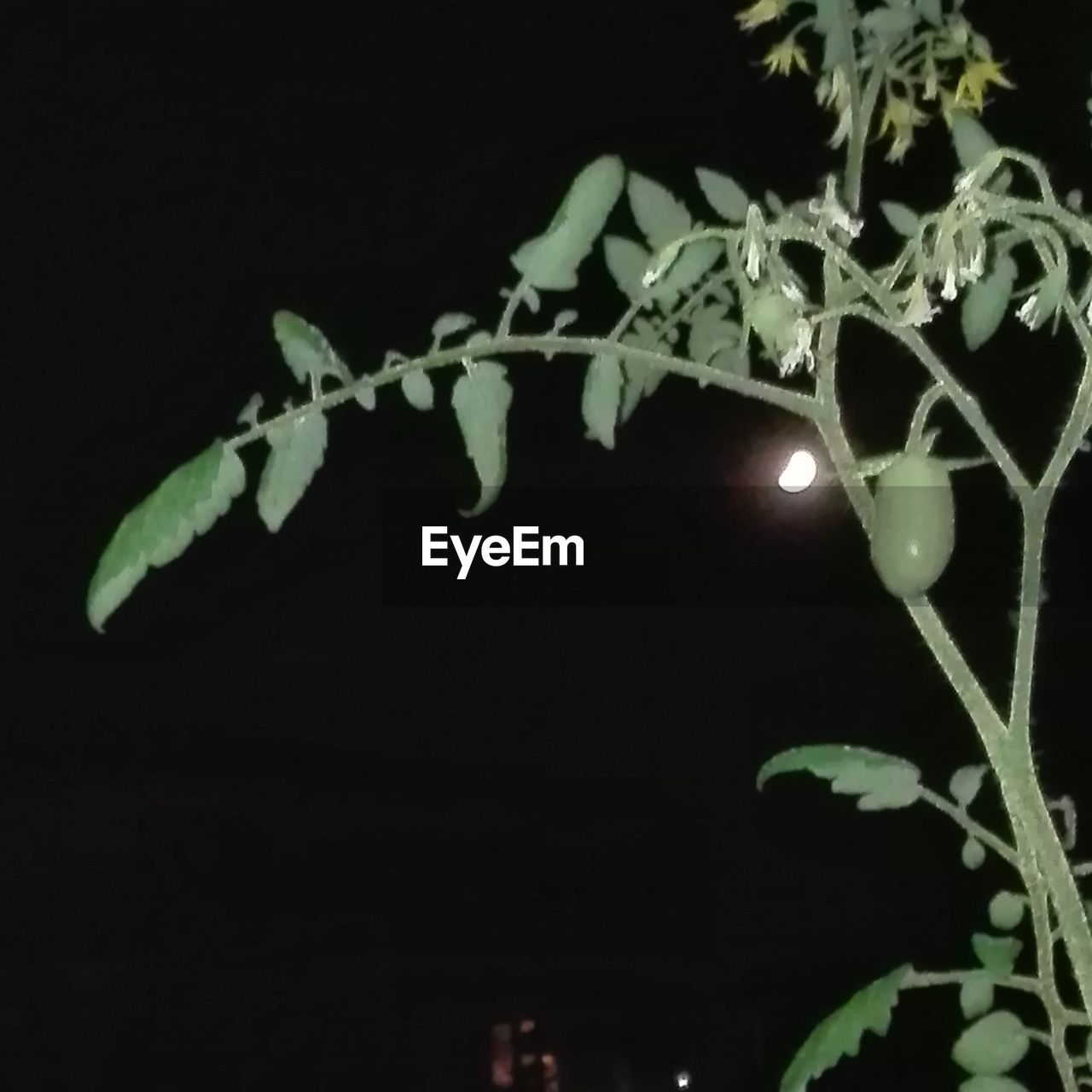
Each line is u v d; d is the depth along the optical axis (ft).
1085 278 2.71
